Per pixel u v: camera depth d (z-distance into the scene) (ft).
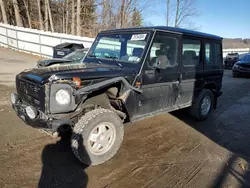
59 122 9.08
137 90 11.28
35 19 97.81
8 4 90.07
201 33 15.58
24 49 59.16
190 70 14.70
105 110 10.29
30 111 9.62
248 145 13.23
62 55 39.55
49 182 8.86
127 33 13.04
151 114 12.63
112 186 8.85
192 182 9.33
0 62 41.63
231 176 9.87
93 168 10.02
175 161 10.96
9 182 8.70
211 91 17.53
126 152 11.62
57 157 10.70
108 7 84.64
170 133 14.52
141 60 11.60
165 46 12.73
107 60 13.10
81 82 9.53
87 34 85.15
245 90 31.73
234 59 68.64
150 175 9.70
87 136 9.64
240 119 18.28
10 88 23.82
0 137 12.34
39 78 9.33
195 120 17.29
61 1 94.17
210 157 11.52
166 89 13.15
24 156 10.60
